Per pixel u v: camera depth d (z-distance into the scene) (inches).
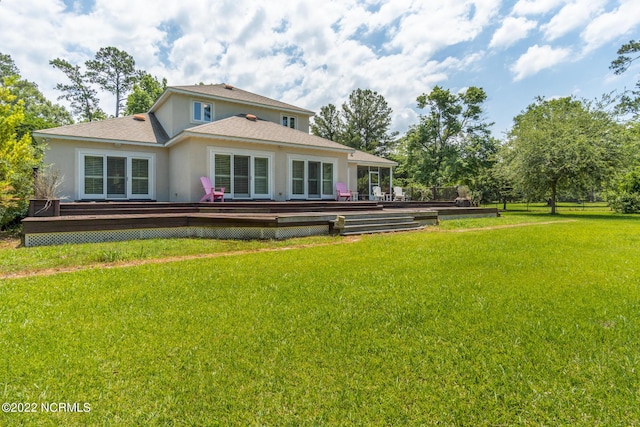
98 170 498.6
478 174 1150.3
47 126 777.6
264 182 511.5
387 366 90.3
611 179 776.3
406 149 1208.8
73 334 109.0
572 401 75.8
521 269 198.4
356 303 138.5
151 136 561.0
